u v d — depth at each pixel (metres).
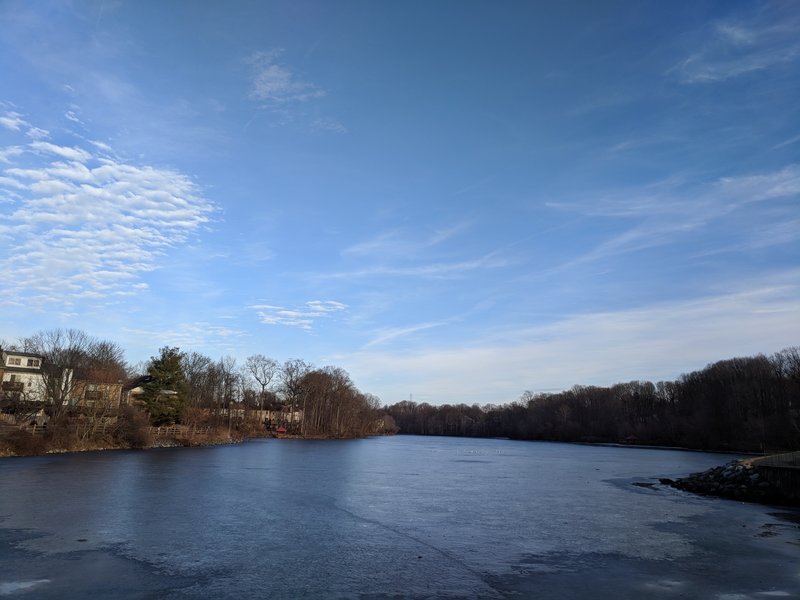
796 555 21.98
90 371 83.75
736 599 15.98
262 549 20.69
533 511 32.50
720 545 23.77
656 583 17.53
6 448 60.47
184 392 98.31
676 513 33.22
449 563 19.47
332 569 18.19
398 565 18.97
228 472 49.78
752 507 36.69
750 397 119.38
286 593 15.45
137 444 80.06
